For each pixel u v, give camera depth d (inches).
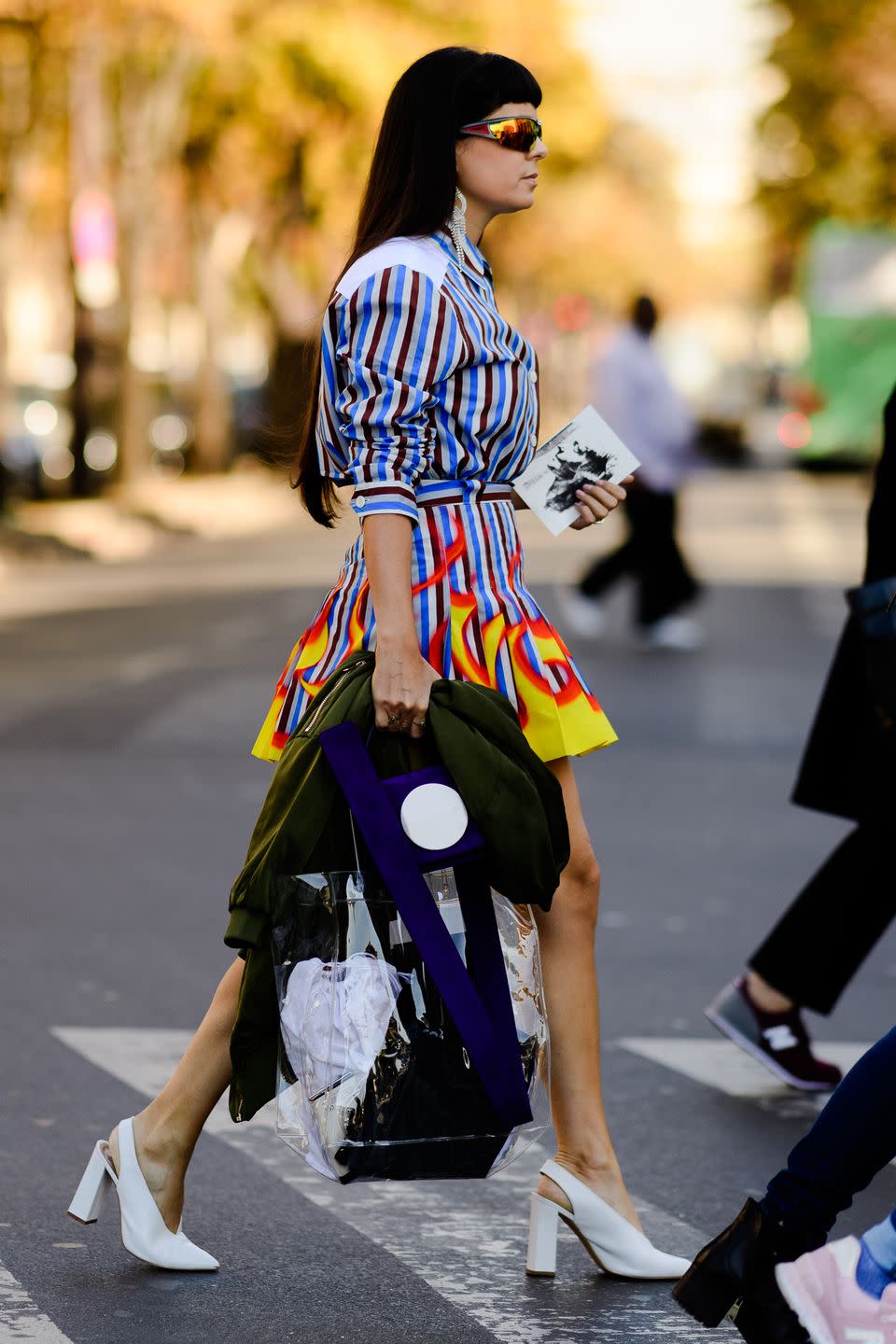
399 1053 281.0
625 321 1253.1
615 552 1289.4
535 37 3846.0
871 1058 272.2
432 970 279.4
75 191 2274.9
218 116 2417.6
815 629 1368.1
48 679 1072.2
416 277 298.8
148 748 883.4
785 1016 443.2
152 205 2346.2
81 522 2095.2
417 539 303.9
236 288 3710.6
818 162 3799.2
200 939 567.2
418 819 280.8
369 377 296.7
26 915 592.4
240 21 2278.5
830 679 424.2
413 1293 319.9
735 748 911.7
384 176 312.0
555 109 3924.7
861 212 3816.4
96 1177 327.9
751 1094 442.6
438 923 280.8
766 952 442.0
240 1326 303.3
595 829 738.8
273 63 2313.0
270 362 3063.5
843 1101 271.9
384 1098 280.2
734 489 3287.4
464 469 305.7
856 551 2049.7
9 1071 442.9
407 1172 283.9
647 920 601.9
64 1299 312.7
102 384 2421.3
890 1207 368.8
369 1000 279.6
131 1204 322.7
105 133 2257.6
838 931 436.5
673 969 547.8
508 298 6092.5
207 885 636.1
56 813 746.2
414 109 310.3
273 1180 378.0
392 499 294.7
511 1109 281.1
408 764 289.9
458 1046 282.7
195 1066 319.9
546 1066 298.8
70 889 626.5
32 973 526.6
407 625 291.3
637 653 1234.0
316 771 285.9
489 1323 307.1
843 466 3484.3
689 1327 306.3
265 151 2519.7
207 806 762.8
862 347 3348.9
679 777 842.2
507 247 5216.5
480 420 303.6
